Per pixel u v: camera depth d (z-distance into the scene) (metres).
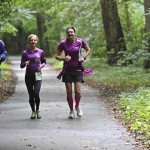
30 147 10.49
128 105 15.66
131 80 25.42
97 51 42.69
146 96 17.30
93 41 42.09
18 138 11.47
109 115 14.87
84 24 41.53
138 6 39.44
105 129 12.50
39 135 11.82
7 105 17.88
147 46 29.67
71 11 41.94
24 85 27.30
